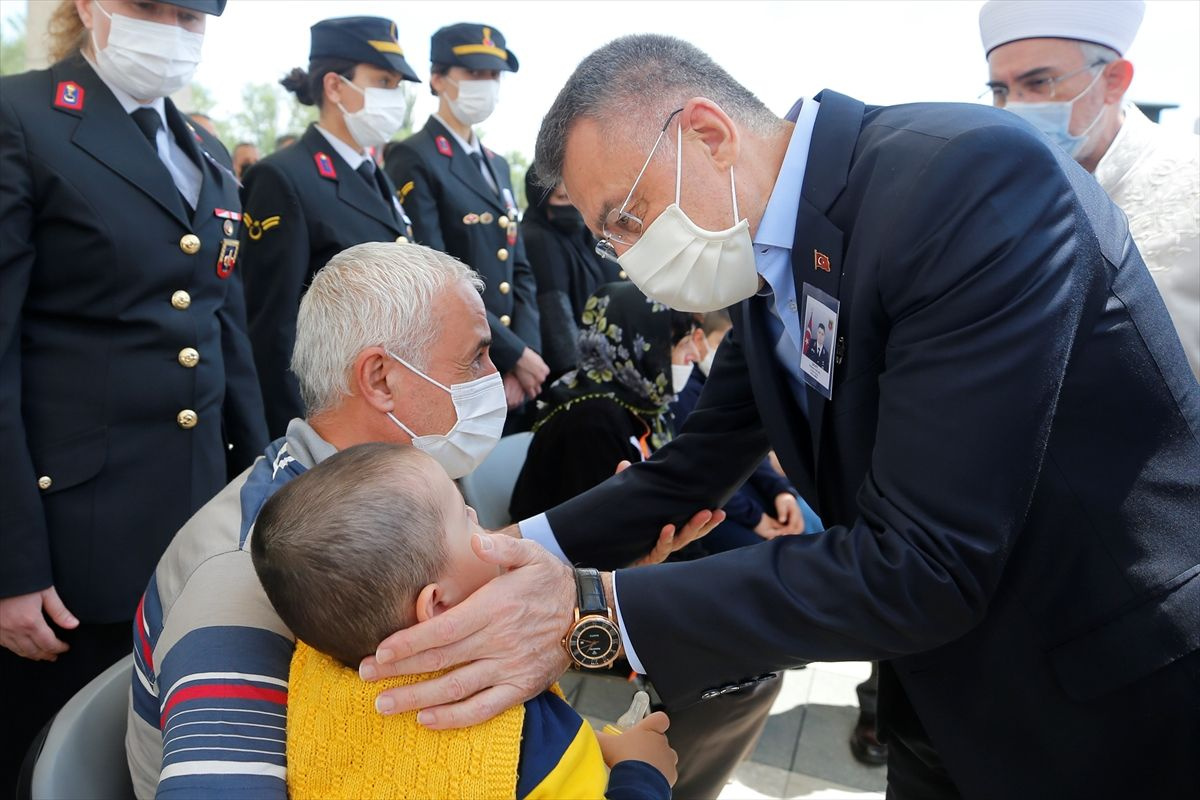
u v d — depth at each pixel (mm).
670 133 1205
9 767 1955
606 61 1245
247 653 1000
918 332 1048
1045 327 1001
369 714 939
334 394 1245
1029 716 1178
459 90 3613
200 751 923
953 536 1000
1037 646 1153
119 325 1872
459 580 976
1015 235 1007
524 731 988
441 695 939
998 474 996
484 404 1318
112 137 1868
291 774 954
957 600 1014
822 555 1094
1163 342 1164
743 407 1575
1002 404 993
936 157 1049
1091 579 1126
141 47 1860
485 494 2242
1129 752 1148
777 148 1251
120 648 2008
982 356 1002
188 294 1979
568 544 1550
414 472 951
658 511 1571
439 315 1248
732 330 1614
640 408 2273
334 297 1231
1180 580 1124
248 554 1085
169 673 987
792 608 1073
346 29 2955
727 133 1203
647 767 1107
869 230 1105
